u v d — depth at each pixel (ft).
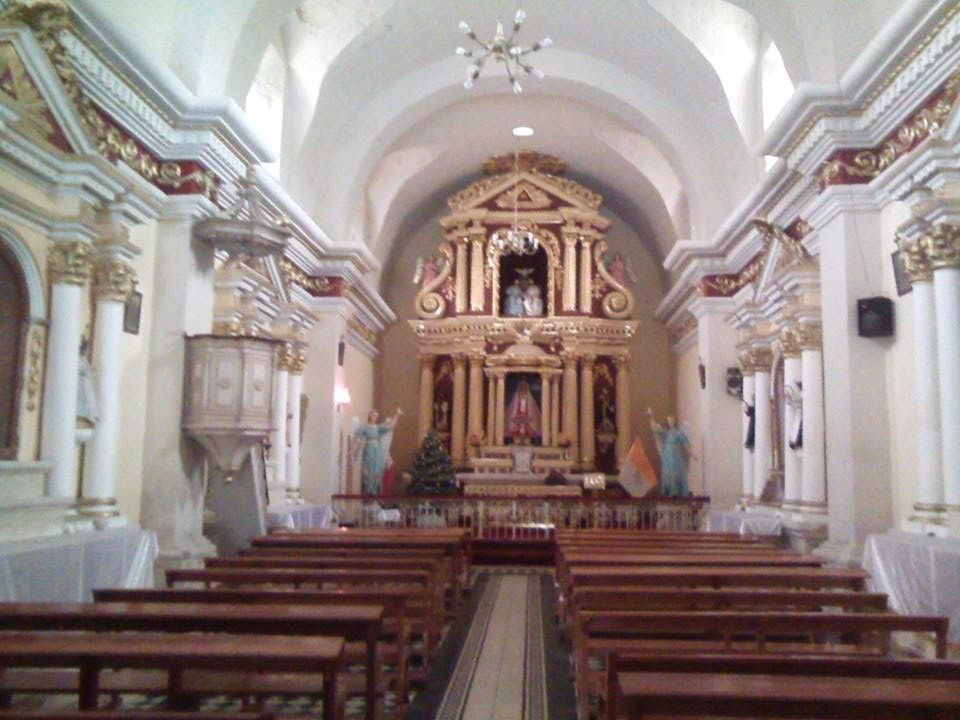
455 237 66.49
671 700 9.71
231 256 33.19
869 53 26.66
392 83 49.37
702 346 50.72
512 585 39.27
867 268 29.55
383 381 69.15
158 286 30.48
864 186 29.68
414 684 21.08
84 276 25.38
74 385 24.95
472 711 19.01
